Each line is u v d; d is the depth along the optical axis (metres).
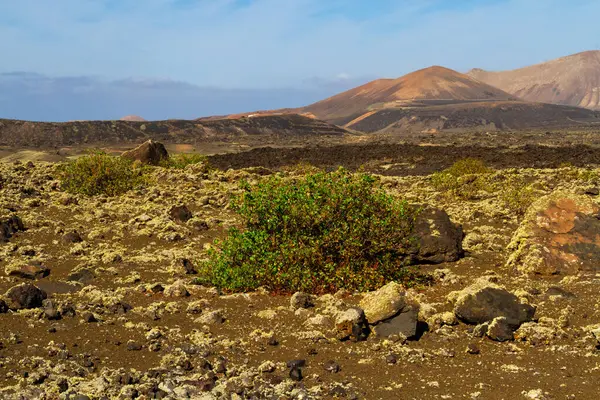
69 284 9.98
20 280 10.22
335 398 5.95
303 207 10.46
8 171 24.27
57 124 157.50
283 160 49.97
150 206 17.72
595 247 11.44
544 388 6.21
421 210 12.80
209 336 7.67
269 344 7.48
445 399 5.97
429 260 12.60
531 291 9.73
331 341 7.59
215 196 20.52
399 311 7.78
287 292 9.98
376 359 7.01
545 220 12.04
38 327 7.62
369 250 10.45
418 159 45.16
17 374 6.16
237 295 9.66
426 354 7.18
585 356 7.09
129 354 6.96
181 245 13.90
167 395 5.80
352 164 45.12
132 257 12.38
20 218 14.85
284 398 5.84
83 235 14.38
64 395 5.64
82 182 20.97
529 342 7.56
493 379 6.48
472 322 8.12
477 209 18.83
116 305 8.56
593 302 9.09
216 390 5.96
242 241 10.55
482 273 11.61
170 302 9.09
